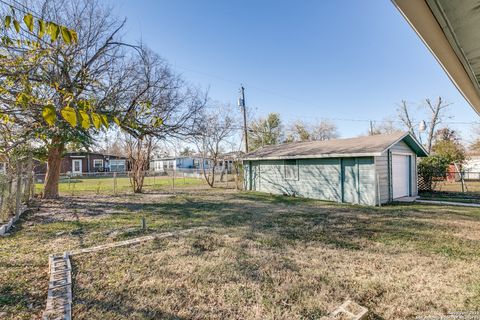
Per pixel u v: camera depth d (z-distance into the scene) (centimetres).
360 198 919
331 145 1126
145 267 354
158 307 261
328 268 353
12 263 369
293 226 587
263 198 1080
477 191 1200
